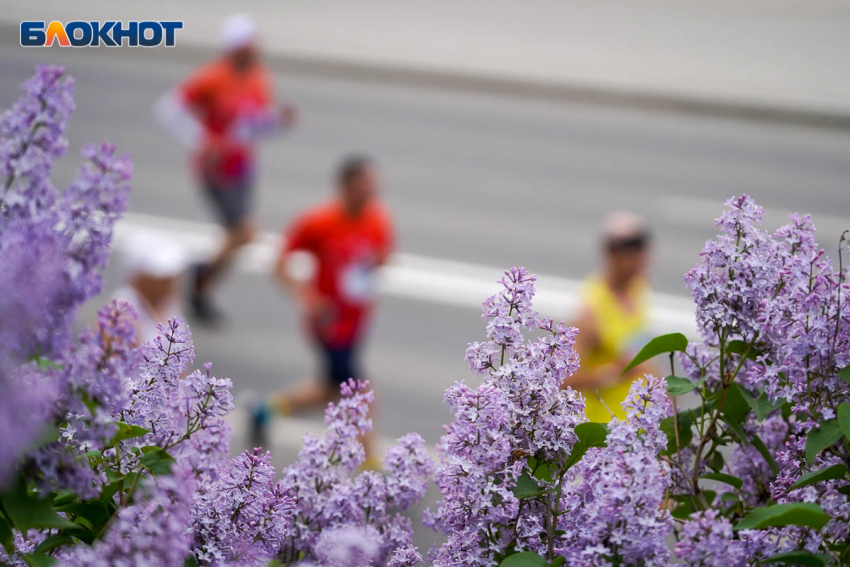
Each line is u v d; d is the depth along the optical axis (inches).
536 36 1446.9
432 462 120.8
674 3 1565.0
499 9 1542.8
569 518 108.2
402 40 1434.5
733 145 1174.3
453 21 1496.1
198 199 980.6
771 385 111.0
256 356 685.3
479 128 1219.2
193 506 106.7
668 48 1402.6
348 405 120.2
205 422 110.5
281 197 1007.0
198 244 871.7
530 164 1114.7
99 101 1261.1
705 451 137.9
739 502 118.2
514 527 108.6
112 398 87.5
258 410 518.0
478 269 852.6
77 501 99.7
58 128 93.0
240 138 692.7
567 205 1008.9
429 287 805.9
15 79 1245.7
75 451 94.7
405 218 959.6
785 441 123.4
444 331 732.7
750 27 1471.5
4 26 1405.0
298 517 116.3
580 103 1304.1
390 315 752.3
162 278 371.2
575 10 1540.4
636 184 1063.6
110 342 87.7
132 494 101.4
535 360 110.8
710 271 114.3
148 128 1181.1
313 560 115.2
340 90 1327.5
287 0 1549.0
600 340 384.8
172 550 90.7
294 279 513.0
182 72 1387.8
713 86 1291.8
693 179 1077.1
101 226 90.3
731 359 118.6
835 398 110.9
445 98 1312.7
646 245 392.2
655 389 108.4
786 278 112.7
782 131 1219.2
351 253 506.6
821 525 94.0
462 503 107.1
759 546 99.6
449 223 952.3
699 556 96.3
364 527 117.0
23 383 78.5
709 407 118.1
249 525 109.0
